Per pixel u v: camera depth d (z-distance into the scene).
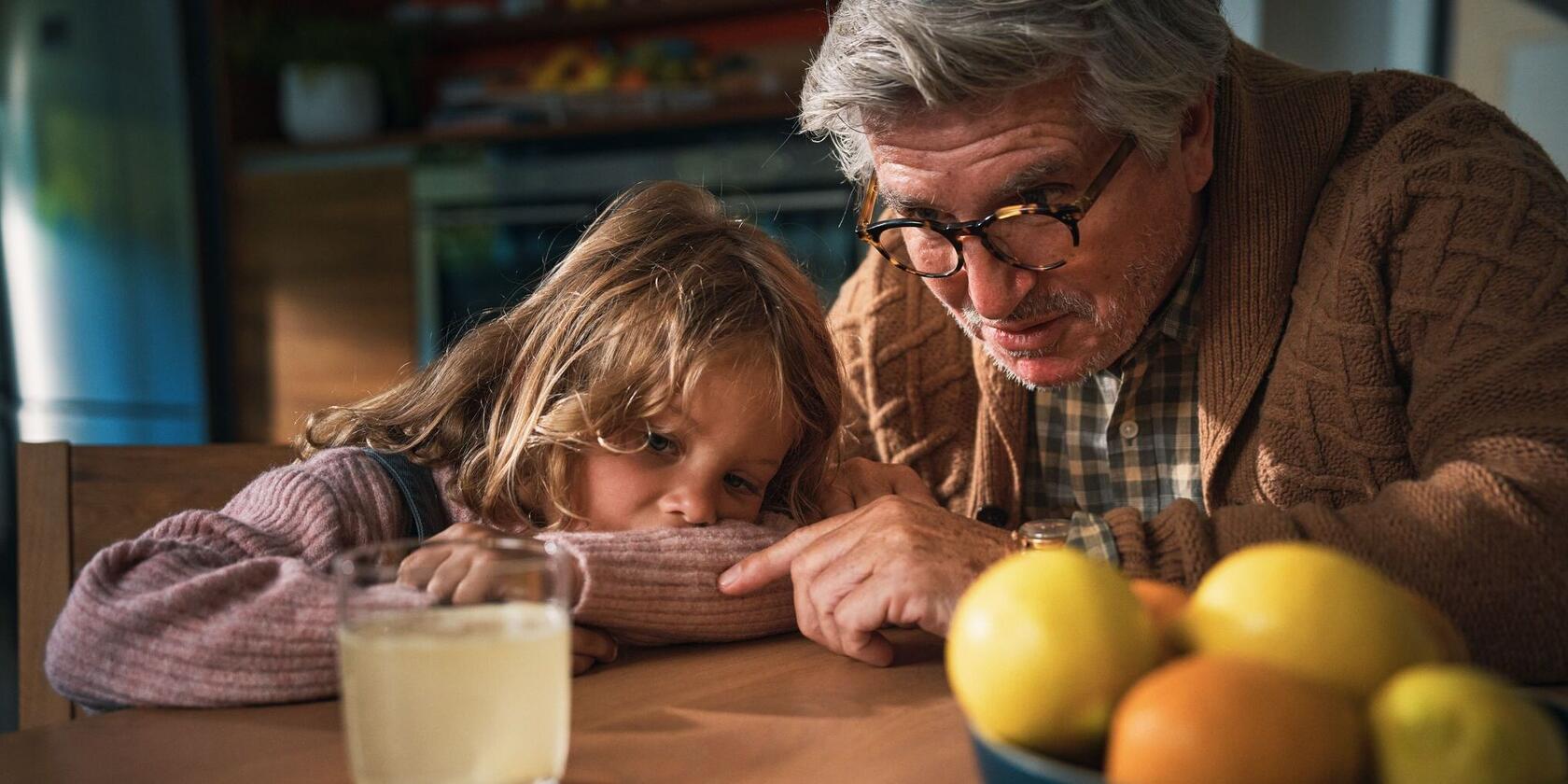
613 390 0.94
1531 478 0.74
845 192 2.93
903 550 0.78
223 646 0.70
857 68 0.87
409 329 3.38
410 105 3.58
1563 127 2.59
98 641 0.72
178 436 3.40
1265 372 1.08
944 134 0.88
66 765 0.60
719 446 0.96
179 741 0.64
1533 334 0.85
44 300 3.44
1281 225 1.07
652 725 0.65
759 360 0.97
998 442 1.24
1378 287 0.98
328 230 3.42
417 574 0.57
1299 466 1.03
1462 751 0.39
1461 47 2.56
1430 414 0.87
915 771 0.58
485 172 3.30
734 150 3.07
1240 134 1.08
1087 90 0.87
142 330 3.41
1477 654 0.71
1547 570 0.71
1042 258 0.92
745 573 0.83
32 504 1.06
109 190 3.38
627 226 1.09
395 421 1.08
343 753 0.62
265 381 3.50
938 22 0.83
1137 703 0.42
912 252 1.00
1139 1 0.88
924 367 1.27
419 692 0.50
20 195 3.42
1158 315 1.13
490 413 1.08
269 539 0.86
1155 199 0.96
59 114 3.38
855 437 1.28
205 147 3.41
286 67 3.46
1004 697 0.45
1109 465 1.23
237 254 3.48
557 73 3.36
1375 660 0.44
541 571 0.54
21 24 3.37
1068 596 0.46
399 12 3.68
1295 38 2.52
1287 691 0.41
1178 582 0.76
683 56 3.27
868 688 0.72
